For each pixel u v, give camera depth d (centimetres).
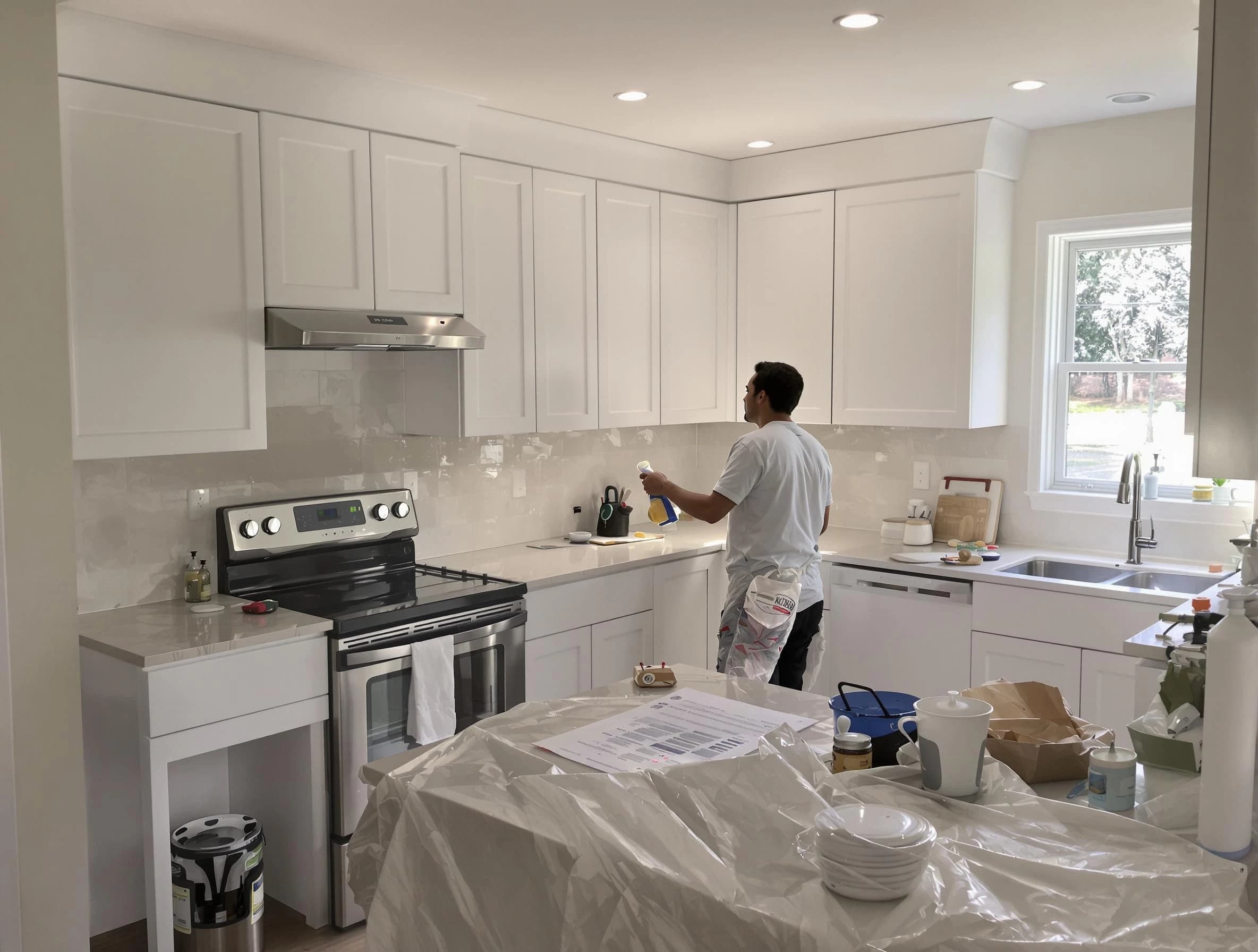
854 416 425
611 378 409
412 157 330
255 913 283
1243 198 157
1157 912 122
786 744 165
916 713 162
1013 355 414
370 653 295
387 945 162
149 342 273
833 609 409
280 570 333
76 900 231
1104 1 255
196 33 270
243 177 288
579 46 286
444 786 167
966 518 422
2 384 215
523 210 371
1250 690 139
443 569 360
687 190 434
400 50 288
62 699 227
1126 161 381
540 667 353
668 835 145
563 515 440
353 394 359
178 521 314
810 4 255
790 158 431
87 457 263
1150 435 395
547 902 149
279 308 298
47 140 219
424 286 336
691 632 414
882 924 123
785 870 137
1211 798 141
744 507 353
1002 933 119
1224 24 157
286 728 280
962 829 144
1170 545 382
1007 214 407
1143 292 394
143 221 270
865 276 417
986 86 334
